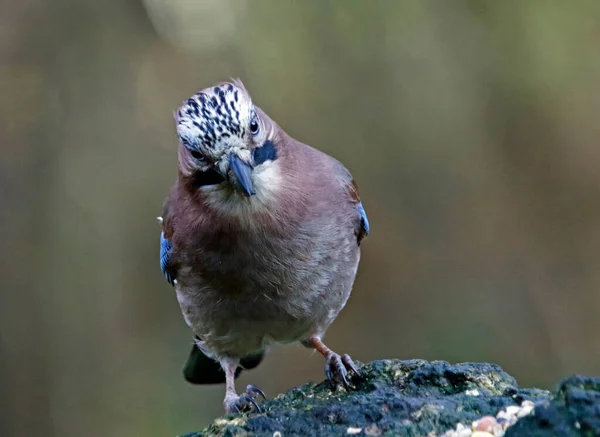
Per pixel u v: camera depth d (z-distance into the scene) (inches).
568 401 184.5
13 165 534.6
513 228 573.3
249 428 223.0
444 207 571.2
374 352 574.2
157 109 591.5
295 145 281.4
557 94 547.5
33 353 527.5
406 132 551.5
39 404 525.7
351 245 289.0
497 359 564.7
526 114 552.7
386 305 585.3
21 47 546.0
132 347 558.9
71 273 545.6
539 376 560.1
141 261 569.9
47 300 534.9
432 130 552.1
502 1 537.6
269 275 268.2
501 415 210.8
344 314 590.2
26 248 533.3
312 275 273.3
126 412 544.4
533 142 559.2
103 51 576.7
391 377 241.9
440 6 540.4
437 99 546.0
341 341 587.2
